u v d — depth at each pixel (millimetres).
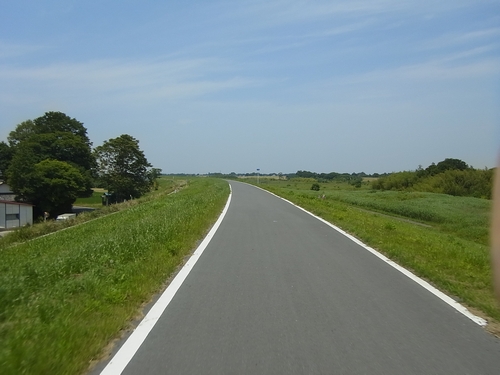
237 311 6133
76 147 59344
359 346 4914
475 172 53812
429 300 6711
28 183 51156
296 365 4414
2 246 16031
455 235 23719
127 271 7828
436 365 4441
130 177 65000
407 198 43781
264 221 17250
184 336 5191
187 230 13148
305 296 6883
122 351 4758
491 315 5953
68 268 8484
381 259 9844
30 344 4590
